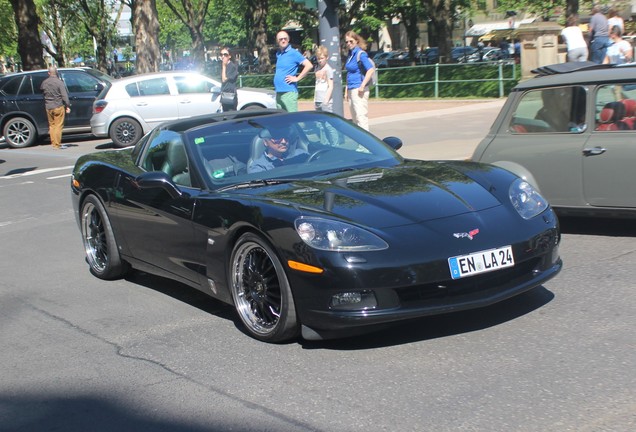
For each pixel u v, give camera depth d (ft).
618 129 22.15
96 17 168.04
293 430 11.91
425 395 12.78
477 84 78.07
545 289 18.24
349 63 41.88
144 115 59.67
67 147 63.77
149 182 18.25
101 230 22.52
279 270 15.14
